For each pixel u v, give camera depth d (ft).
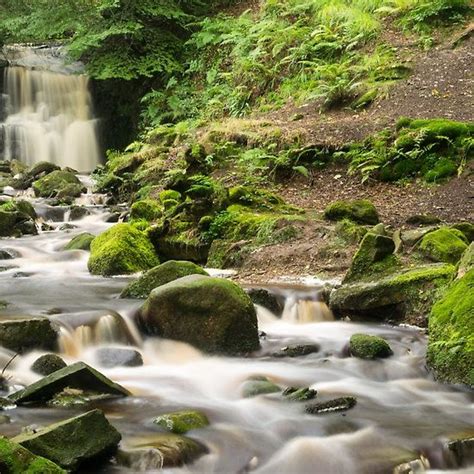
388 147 42.91
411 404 19.31
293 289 28.17
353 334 23.65
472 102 46.60
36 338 21.53
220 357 23.02
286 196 42.09
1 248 37.27
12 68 71.36
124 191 51.39
